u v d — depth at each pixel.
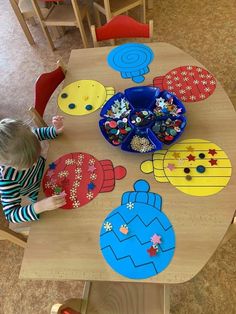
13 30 3.00
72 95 1.38
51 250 0.98
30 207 1.05
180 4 2.81
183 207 1.00
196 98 1.27
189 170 1.08
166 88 1.32
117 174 1.11
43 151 2.04
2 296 1.59
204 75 1.34
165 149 1.14
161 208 1.01
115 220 1.01
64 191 1.10
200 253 0.91
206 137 1.15
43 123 1.39
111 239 0.97
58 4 2.60
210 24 2.60
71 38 2.79
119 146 1.18
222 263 1.50
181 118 1.18
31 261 0.97
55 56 2.68
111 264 0.93
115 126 1.21
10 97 2.47
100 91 1.37
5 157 0.99
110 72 1.43
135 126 1.17
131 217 1.00
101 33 1.66
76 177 1.12
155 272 0.90
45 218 1.05
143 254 0.93
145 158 1.13
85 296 1.13
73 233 1.00
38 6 2.39
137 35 1.68
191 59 1.41
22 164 1.03
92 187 1.09
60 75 1.49
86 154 1.18
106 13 2.33
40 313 1.52
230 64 2.30
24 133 1.01
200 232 0.94
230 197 1.00
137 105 1.30
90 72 1.45
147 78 1.38
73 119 1.30
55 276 0.94
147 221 0.99
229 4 2.71
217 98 1.25
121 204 1.04
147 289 1.13
